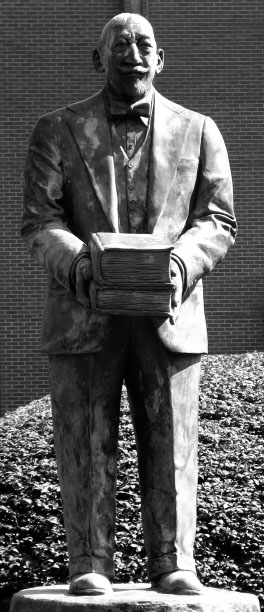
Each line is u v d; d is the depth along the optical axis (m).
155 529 5.48
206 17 19.39
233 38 19.41
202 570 9.49
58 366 5.48
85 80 19.33
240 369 12.09
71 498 5.46
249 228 19.34
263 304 19.28
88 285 5.07
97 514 5.44
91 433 5.43
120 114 5.50
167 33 19.36
